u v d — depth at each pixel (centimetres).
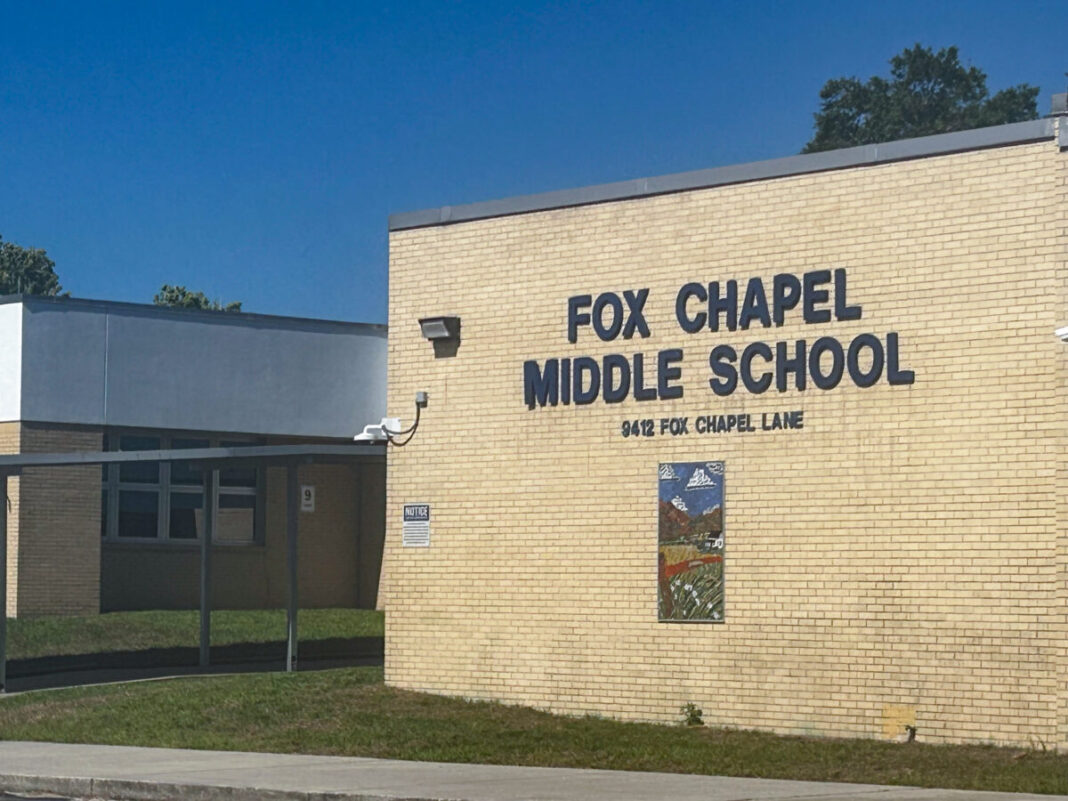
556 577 2094
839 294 1889
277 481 3569
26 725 2147
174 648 2992
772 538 1927
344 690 2239
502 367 2156
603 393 2067
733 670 1945
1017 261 1772
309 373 3509
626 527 2042
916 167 1847
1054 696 1723
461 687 2166
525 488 2127
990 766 1622
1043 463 1744
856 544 1864
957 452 1802
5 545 2545
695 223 2009
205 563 2834
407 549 2228
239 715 2106
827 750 1764
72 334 3203
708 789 1474
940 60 7144
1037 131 1766
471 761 1766
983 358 1789
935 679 1802
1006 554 1762
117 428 3272
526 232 2148
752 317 1956
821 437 1897
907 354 1841
